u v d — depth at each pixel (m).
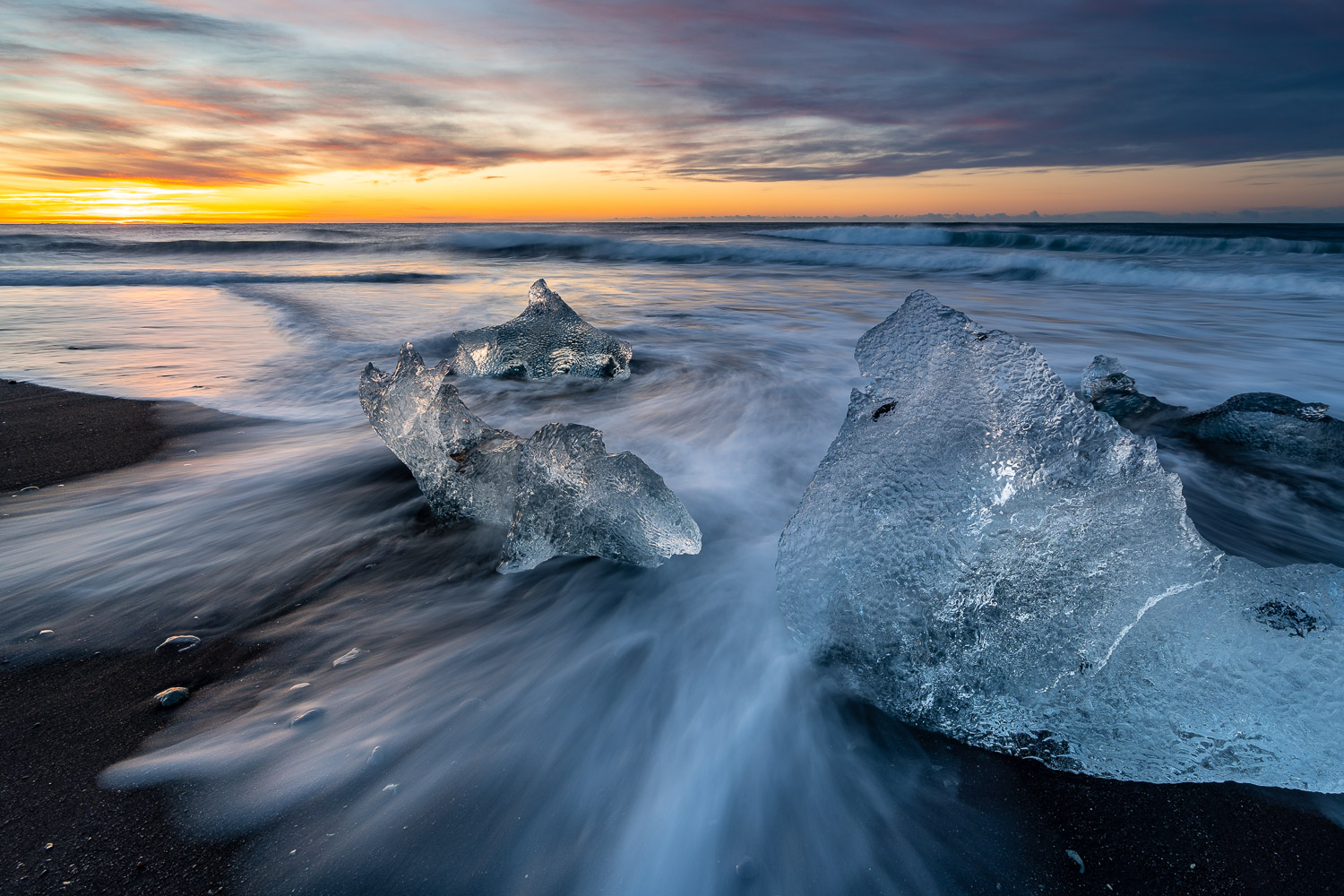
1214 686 1.07
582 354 3.76
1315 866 0.94
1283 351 4.44
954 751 1.14
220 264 12.34
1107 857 0.96
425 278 10.05
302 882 0.91
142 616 1.50
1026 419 1.14
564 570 1.66
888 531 1.19
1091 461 1.11
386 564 1.71
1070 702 1.11
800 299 7.51
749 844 0.97
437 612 1.51
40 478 2.29
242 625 1.47
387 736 1.15
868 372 1.29
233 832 0.98
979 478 1.13
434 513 1.93
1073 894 0.91
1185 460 2.42
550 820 1.00
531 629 1.45
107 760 1.11
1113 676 1.10
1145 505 1.09
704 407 3.17
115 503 2.07
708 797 1.04
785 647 1.37
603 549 1.65
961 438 1.16
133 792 1.04
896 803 1.04
